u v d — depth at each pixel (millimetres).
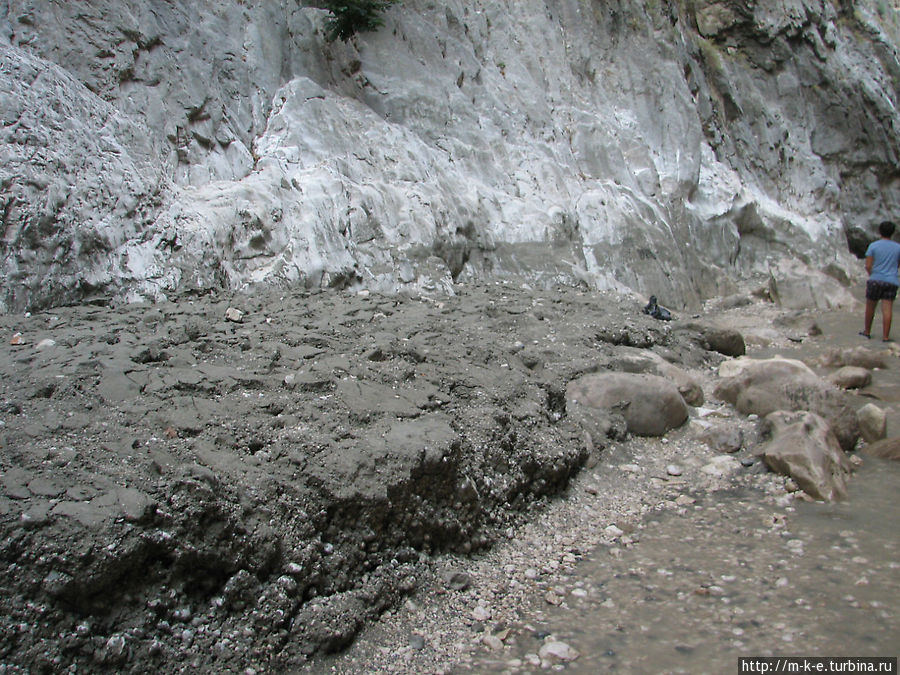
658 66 14211
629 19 14422
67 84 7219
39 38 7520
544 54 13188
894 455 5320
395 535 3604
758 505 4637
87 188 6637
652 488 4945
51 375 4125
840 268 14328
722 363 7422
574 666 3076
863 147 17594
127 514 2855
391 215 8953
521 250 10117
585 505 4656
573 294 9008
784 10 16938
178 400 3988
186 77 8562
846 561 3877
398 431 3986
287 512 3291
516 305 7945
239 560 3049
